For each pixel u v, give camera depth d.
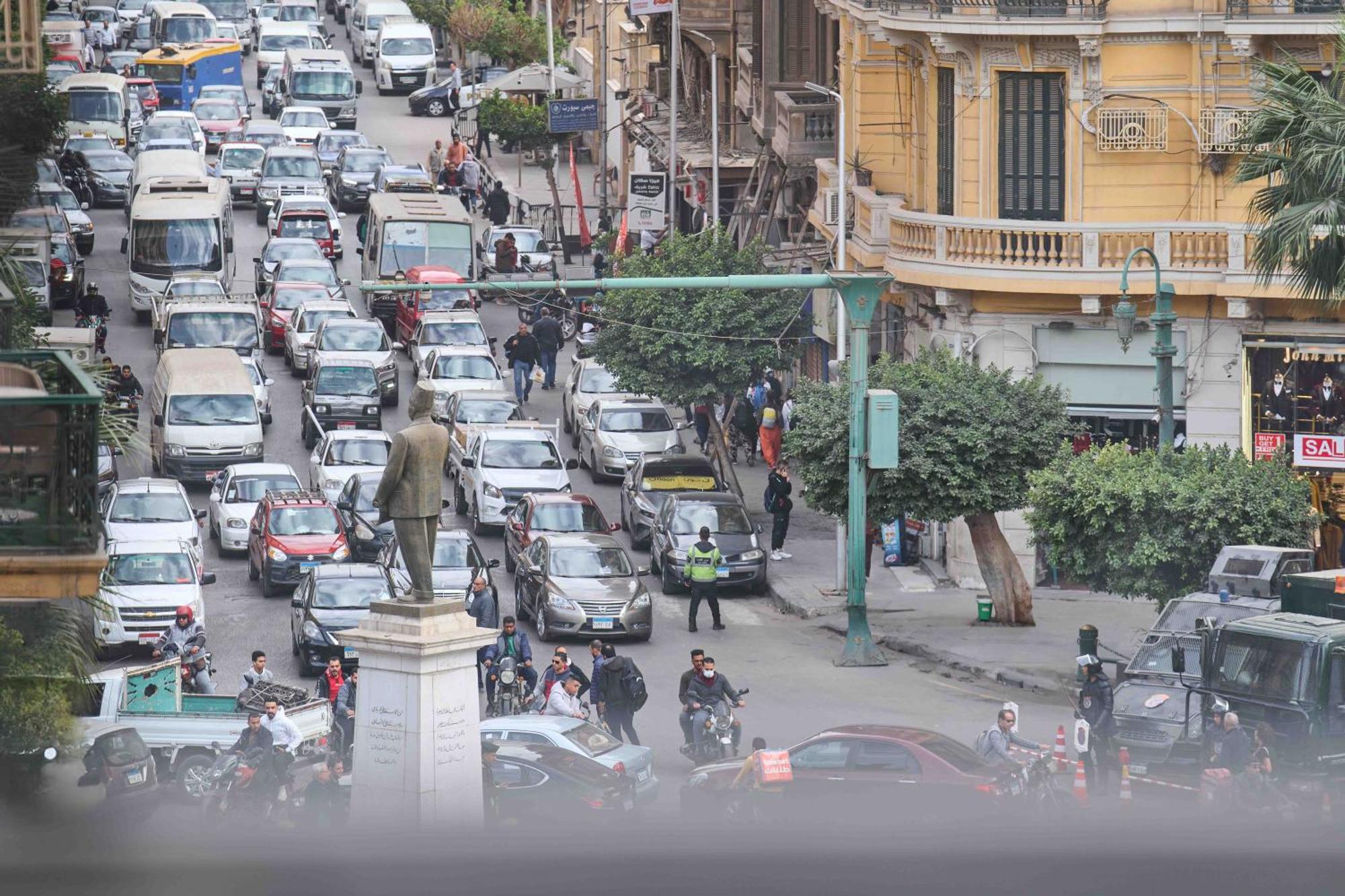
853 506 114.75
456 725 68.06
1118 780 83.38
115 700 92.56
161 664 97.25
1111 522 104.94
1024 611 121.69
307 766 88.25
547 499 135.75
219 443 156.75
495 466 148.62
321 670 112.88
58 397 55.19
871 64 147.50
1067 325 129.50
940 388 119.88
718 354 149.12
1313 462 125.69
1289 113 97.19
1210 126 124.62
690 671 93.81
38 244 164.38
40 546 55.19
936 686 109.50
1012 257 128.25
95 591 56.22
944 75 134.88
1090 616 123.75
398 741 67.50
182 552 122.06
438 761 67.44
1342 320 124.12
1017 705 104.06
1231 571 95.88
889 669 113.94
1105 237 126.00
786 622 127.19
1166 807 73.69
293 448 166.75
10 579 55.00
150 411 174.00
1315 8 122.06
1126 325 107.00
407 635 67.44
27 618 68.06
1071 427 120.06
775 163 177.25
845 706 104.62
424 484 67.94
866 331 112.62
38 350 63.34
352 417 167.00
